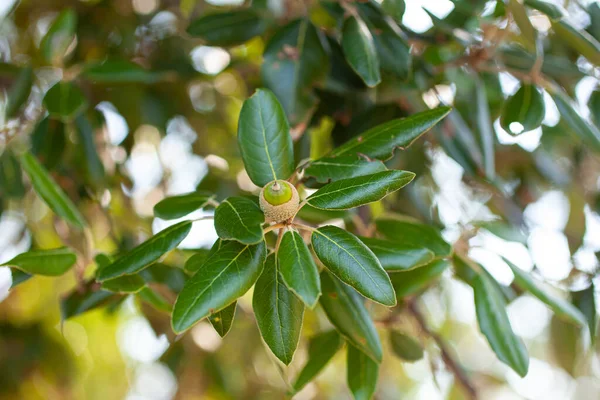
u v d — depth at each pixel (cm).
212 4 78
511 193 78
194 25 59
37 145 63
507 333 53
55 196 56
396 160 61
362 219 59
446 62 60
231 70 74
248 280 44
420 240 53
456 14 61
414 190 67
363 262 43
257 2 62
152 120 76
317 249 44
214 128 85
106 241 82
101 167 66
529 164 76
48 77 70
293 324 45
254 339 94
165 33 80
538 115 54
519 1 54
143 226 81
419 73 61
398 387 118
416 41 60
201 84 84
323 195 44
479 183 71
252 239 42
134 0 82
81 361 107
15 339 96
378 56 56
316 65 58
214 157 76
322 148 77
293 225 44
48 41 61
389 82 60
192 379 88
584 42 56
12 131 66
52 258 53
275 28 63
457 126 59
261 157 48
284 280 42
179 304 43
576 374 66
